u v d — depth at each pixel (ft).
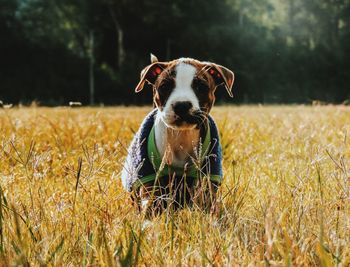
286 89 202.39
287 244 10.52
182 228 13.25
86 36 206.90
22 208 13.58
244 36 200.75
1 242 11.03
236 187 15.39
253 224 13.35
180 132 16.70
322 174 16.88
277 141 28.84
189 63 16.85
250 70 201.36
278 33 208.13
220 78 18.03
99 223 12.78
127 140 28.37
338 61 203.31
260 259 11.14
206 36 195.00
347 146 24.75
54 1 195.93
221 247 11.60
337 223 12.57
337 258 10.40
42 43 184.65
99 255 10.81
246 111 71.36
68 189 16.80
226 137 26.55
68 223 13.08
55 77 183.73
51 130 30.27
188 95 15.99
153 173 16.92
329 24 207.10
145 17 193.06
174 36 199.62
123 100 190.49
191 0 199.52
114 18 198.08
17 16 188.85
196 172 17.01
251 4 218.18
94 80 188.85
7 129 29.40
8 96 177.68
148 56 203.00
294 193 14.39
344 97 199.62
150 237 12.12
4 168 19.66
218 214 13.97
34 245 11.33
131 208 14.92
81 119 39.09
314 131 28.32
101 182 17.52
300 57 204.44
